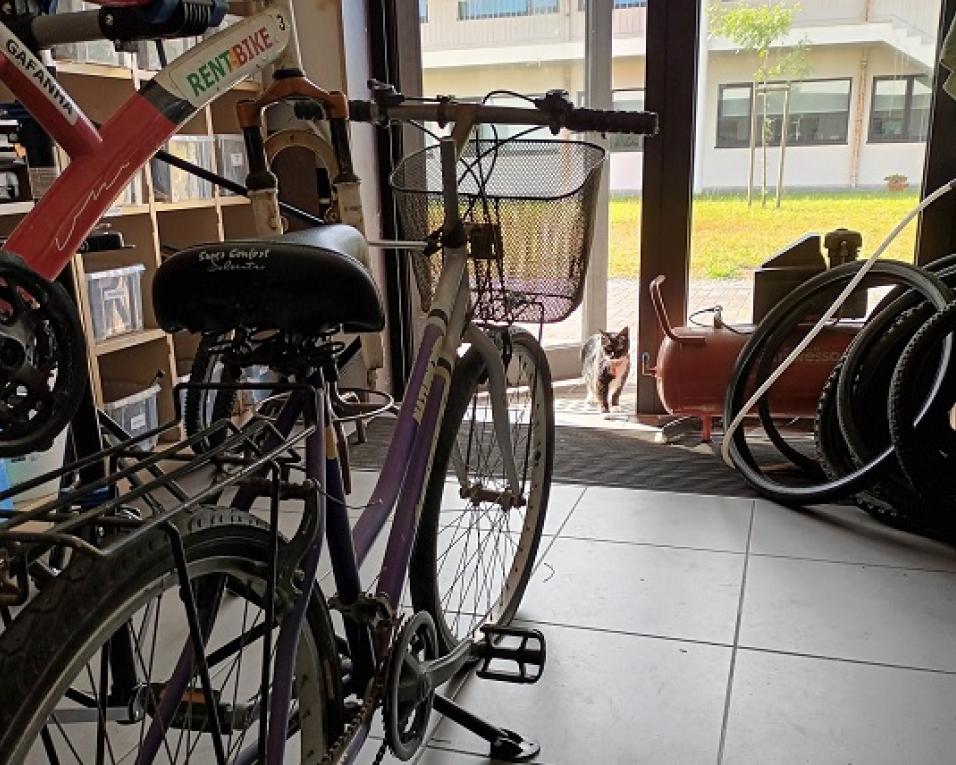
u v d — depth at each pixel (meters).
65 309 0.78
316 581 1.02
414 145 3.29
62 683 0.66
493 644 1.61
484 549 2.15
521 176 1.59
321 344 1.02
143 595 0.74
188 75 1.05
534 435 1.86
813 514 2.35
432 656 1.34
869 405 2.32
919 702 1.56
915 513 2.18
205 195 2.90
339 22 2.98
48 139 1.27
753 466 2.56
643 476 2.64
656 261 3.09
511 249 1.47
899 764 1.41
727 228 3.07
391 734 1.16
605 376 3.20
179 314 0.95
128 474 0.76
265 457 0.84
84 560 0.71
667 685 1.63
